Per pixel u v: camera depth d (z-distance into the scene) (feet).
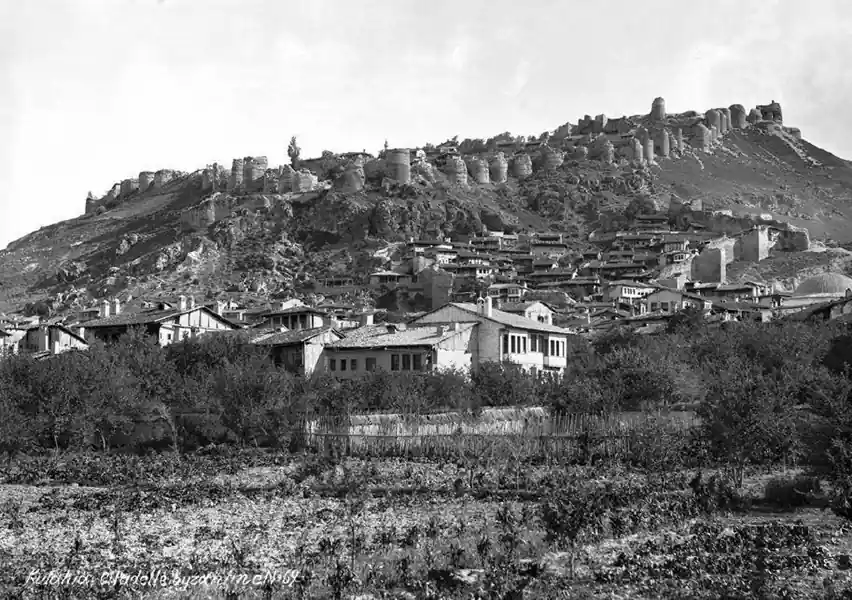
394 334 429.38
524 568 154.61
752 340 420.77
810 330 443.73
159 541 184.34
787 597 136.36
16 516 216.13
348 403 343.46
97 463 304.30
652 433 273.75
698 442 269.44
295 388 360.07
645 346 445.37
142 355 397.80
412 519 201.16
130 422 350.84
